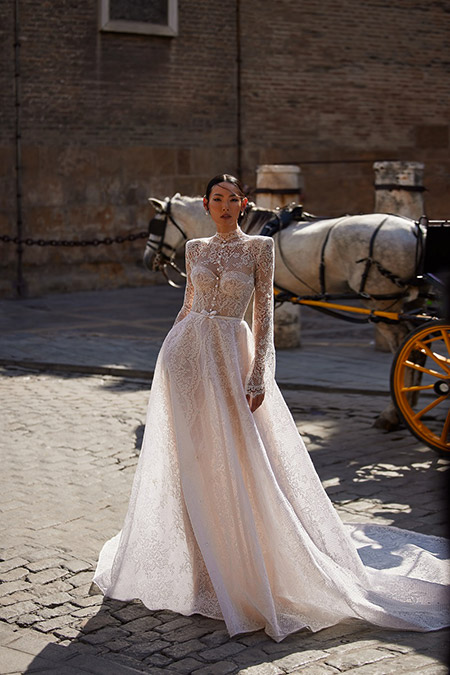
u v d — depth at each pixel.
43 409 8.78
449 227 6.70
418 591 4.54
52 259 17.50
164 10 17.81
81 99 17.38
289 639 4.13
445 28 20.11
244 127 18.75
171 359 4.38
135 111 17.84
